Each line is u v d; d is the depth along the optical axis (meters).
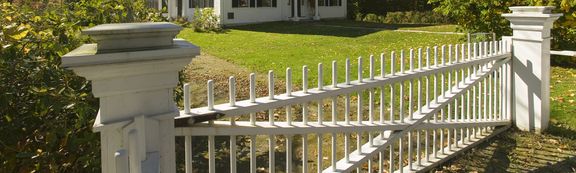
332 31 20.14
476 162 4.57
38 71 2.82
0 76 2.71
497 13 10.12
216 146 4.84
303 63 11.08
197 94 7.50
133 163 1.81
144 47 1.88
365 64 10.63
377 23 25.53
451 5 10.91
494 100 5.36
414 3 30.27
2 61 2.67
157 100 2.04
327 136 5.20
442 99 4.57
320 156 3.31
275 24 24.20
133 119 1.96
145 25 1.86
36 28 3.22
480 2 10.23
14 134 2.80
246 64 10.94
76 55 1.72
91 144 2.85
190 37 18.00
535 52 5.26
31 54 2.87
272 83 2.96
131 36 1.83
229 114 2.63
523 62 5.38
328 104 6.57
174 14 25.11
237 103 2.77
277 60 11.62
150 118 2.01
